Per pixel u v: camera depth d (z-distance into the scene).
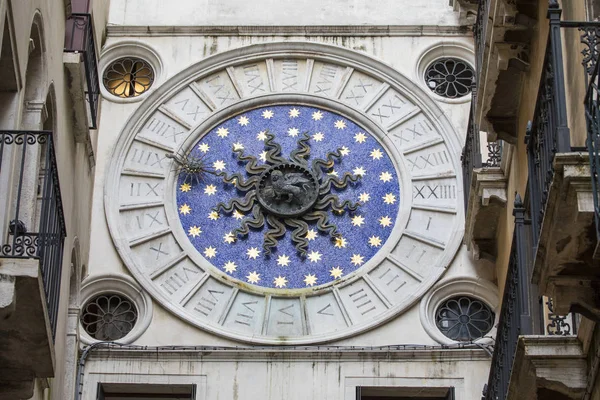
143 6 25.03
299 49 24.70
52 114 19.00
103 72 24.47
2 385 16.72
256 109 24.31
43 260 15.89
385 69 24.44
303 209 23.33
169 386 21.97
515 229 17.39
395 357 22.02
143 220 23.27
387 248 23.03
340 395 21.78
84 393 21.78
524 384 16.61
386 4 25.03
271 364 22.02
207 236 23.27
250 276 22.94
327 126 24.16
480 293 22.69
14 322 15.84
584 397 16.25
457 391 21.78
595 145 14.03
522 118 19.97
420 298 22.59
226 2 25.06
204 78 24.52
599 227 13.80
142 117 24.03
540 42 18.56
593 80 14.03
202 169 23.69
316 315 22.56
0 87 16.78
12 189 16.69
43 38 18.19
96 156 23.62
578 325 16.91
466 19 24.77
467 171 22.73
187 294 22.69
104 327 22.56
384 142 23.91
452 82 24.50
